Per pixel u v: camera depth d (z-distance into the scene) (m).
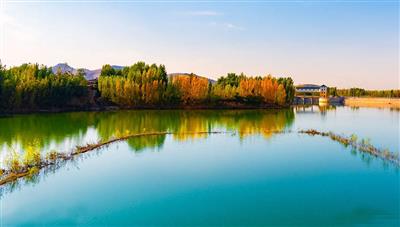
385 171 24.03
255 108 101.56
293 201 18.03
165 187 20.31
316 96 162.75
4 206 17.11
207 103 98.06
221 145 33.91
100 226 15.01
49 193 18.95
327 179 22.12
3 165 23.81
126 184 20.78
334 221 15.54
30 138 35.12
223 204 17.59
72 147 30.61
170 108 92.25
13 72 78.25
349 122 58.41
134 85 88.50
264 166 25.59
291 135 40.97
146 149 31.33
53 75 82.94
